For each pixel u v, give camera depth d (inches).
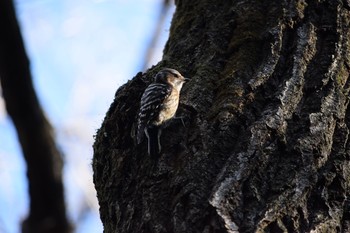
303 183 355.3
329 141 373.7
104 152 410.6
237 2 457.7
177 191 356.8
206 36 448.8
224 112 383.6
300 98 389.4
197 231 339.3
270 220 340.2
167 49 491.2
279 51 410.9
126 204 376.5
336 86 393.7
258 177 356.5
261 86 395.5
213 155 366.6
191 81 417.4
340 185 361.7
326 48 411.2
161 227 350.0
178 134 389.1
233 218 340.2
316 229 344.5
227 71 413.7
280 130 372.8
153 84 426.6
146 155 388.8
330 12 427.2
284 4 434.9
